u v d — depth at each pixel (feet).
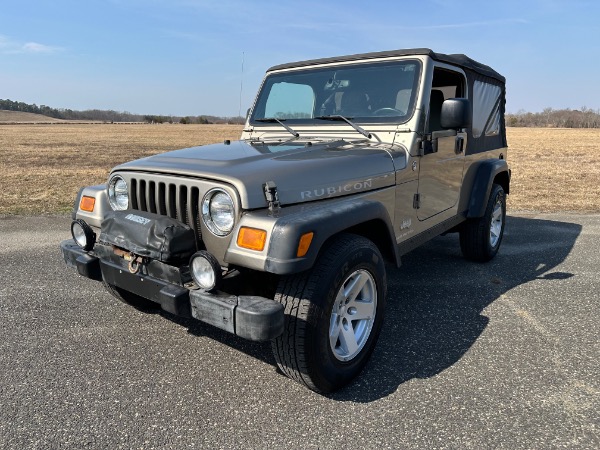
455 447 7.04
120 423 7.57
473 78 14.28
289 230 7.02
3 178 39.55
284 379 8.96
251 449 7.01
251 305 7.05
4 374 8.99
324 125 11.85
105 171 46.47
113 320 11.51
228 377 9.01
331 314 8.05
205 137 127.13
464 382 8.84
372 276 8.95
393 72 11.39
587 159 62.64
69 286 13.78
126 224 8.41
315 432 7.40
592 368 9.30
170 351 10.00
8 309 12.07
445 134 12.50
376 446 7.07
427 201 12.00
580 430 7.40
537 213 26.37
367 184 9.52
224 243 7.80
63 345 10.20
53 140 107.04
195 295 7.47
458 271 15.67
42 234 20.15
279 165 8.31
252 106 13.73
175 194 8.38
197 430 7.43
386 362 9.64
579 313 12.05
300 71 12.92
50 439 7.17
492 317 11.86
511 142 105.40
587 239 19.97
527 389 8.57
